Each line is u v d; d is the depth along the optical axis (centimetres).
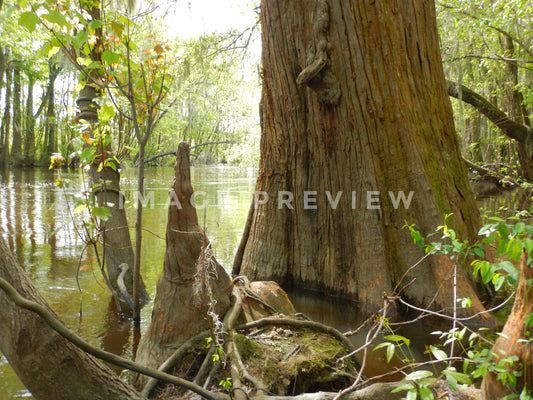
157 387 263
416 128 486
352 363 299
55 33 337
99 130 427
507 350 182
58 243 742
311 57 498
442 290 439
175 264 295
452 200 489
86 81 410
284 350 288
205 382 248
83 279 543
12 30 1586
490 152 2394
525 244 167
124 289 457
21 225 905
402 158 480
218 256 684
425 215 470
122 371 316
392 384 223
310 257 541
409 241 469
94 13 460
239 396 216
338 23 481
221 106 1505
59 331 165
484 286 485
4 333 170
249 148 1554
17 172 2773
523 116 1650
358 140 493
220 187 2031
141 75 439
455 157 526
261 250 568
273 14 534
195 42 842
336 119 504
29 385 174
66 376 175
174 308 293
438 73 526
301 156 545
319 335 313
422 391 173
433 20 522
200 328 291
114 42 428
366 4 472
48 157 3566
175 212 292
